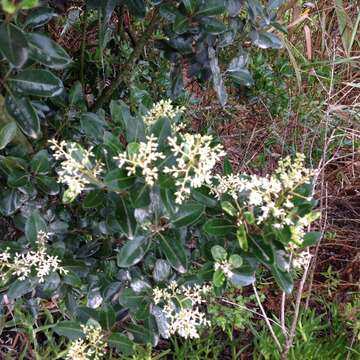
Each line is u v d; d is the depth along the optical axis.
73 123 0.71
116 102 0.65
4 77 0.48
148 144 0.48
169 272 0.60
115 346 0.62
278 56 1.06
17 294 0.59
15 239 0.73
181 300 0.59
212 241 0.59
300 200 0.54
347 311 0.87
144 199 0.50
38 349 0.77
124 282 0.64
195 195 0.56
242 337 0.88
